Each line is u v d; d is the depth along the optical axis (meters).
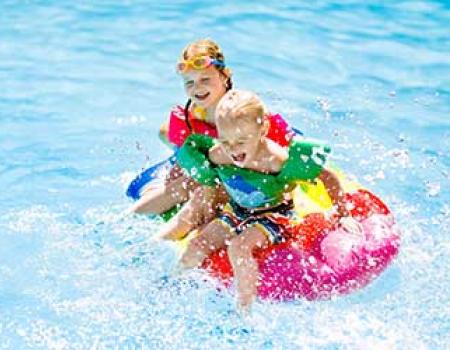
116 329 8.41
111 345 8.17
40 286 9.04
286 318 8.55
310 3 16.91
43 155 11.73
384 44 15.18
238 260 8.77
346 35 15.50
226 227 9.20
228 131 8.59
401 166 11.47
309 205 9.70
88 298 8.84
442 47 15.10
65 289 8.99
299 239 9.18
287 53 14.77
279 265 8.83
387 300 8.84
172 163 10.62
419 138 12.20
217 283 8.84
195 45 9.73
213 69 9.66
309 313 8.62
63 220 10.25
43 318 8.54
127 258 9.47
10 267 9.35
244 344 8.23
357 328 8.45
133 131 12.41
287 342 8.27
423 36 15.52
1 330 8.37
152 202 10.12
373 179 11.14
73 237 9.91
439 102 13.23
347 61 14.52
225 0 17.00
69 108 13.02
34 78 13.90
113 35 15.46
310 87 13.64
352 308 8.72
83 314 8.60
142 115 12.87
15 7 16.62
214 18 16.12
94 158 11.70
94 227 10.10
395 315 8.63
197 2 16.91
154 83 13.83
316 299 8.71
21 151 11.80
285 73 14.08
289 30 15.64
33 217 10.30
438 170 11.39
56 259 9.50
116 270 9.28
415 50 14.98
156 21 16.00
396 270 9.26
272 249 9.04
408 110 12.98
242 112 8.53
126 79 13.93
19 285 9.05
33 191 10.88
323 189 10.00
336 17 16.25
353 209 9.65
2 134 12.22
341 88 13.63
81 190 10.94
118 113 12.90
